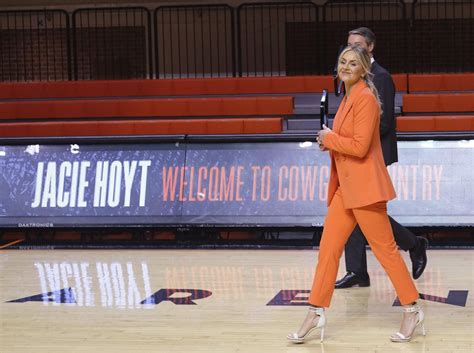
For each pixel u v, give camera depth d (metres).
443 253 10.28
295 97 16.47
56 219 11.54
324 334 6.88
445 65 19.52
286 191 11.15
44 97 17.23
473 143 10.93
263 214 11.12
